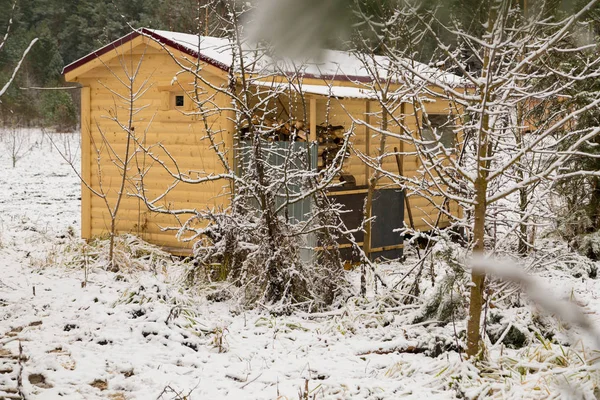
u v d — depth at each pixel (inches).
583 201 464.1
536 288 40.4
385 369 235.9
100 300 304.0
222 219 338.6
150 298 299.4
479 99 203.3
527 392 197.6
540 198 267.6
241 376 229.5
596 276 400.5
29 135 1283.2
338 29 41.3
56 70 1333.7
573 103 405.7
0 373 220.1
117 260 389.4
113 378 223.1
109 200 486.0
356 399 208.1
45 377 220.7
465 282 282.8
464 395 204.4
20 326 271.7
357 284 371.6
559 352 224.2
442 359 237.0
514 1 156.6
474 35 153.6
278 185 334.0
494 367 220.4
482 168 201.8
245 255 341.1
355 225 438.9
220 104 430.0
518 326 255.0
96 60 473.1
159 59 457.7
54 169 1054.4
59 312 288.5
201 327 278.5
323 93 407.8
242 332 280.2
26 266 379.6
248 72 337.7
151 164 461.4
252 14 41.8
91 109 491.2
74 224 588.7
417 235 266.5
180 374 230.4
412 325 279.3
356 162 470.6
